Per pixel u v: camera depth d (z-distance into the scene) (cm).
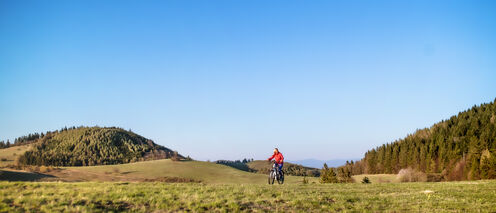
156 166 18588
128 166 18862
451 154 11669
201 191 1523
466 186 2094
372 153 17012
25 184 1470
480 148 9981
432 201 1516
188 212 1147
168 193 1416
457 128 14262
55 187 1460
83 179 14488
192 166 18975
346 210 1280
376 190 1883
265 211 1223
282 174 2184
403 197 1623
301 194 1555
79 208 1074
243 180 16762
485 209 1347
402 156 14550
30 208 1049
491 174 7781
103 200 1202
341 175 8119
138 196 1327
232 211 1190
